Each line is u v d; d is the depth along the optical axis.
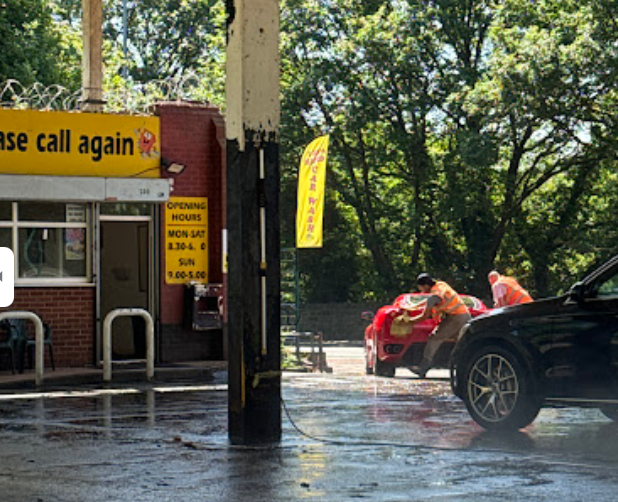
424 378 19.05
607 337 10.16
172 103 20.11
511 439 10.23
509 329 10.70
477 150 39.69
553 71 38.09
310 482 7.88
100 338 19.48
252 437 9.95
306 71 45.75
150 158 19.84
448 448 9.59
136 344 20.27
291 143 45.84
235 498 7.29
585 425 11.35
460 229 48.53
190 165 20.22
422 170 46.56
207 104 20.45
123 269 20.25
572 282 48.28
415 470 8.38
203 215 20.31
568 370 10.34
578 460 8.88
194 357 20.33
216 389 16.39
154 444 10.02
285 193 47.72
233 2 9.95
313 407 13.34
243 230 9.88
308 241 21.69
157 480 8.01
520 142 44.62
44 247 19.20
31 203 19.12
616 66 37.50
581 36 38.31
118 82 36.31
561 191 47.56
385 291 48.97
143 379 18.20
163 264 20.11
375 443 9.95
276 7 10.01
